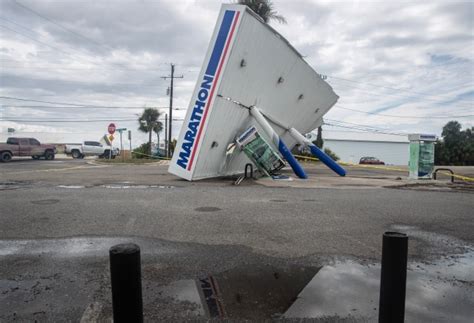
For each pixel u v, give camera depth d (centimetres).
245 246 481
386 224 625
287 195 973
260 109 1477
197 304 307
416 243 510
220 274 379
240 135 1459
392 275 224
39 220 625
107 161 2931
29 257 430
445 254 462
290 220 646
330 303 312
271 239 517
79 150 3978
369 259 434
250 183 1286
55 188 1078
